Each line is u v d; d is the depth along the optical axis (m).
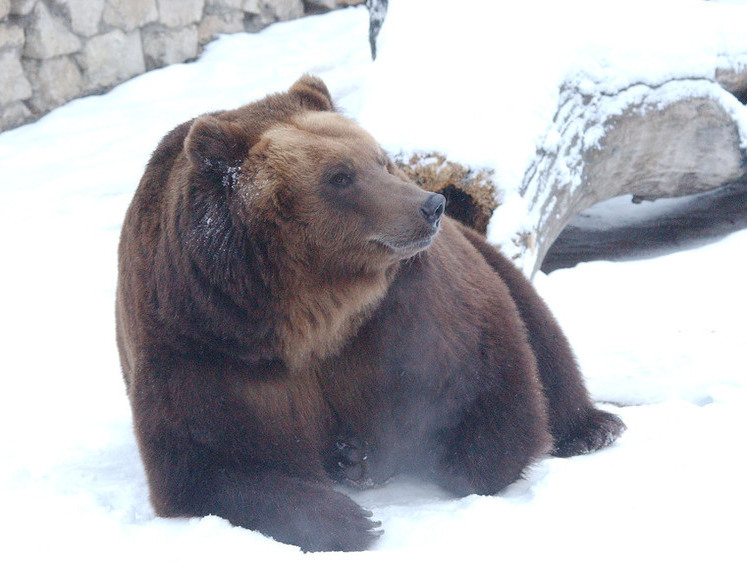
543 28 11.85
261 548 5.52
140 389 6.40
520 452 6.85
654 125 12.81
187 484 6.25
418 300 6.45
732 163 13.57
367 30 22.94
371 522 6.03
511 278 8.33
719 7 14.13
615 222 16.11
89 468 7.79
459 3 11.74
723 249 12.99
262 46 22.25
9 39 18.00
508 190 10.12
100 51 19.72
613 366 10.20
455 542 5.45
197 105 18.61
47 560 5.55
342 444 6.91
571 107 11.79
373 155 6.33
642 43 12.69
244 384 6.25
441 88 10.78
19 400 9.47
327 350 6.46
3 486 7.00
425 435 6.84
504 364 6.86
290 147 6.12
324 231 6.07
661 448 6.91
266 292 6.08
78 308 11.67
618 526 5.47
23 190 15.30
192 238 6.06
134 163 16.17
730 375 9.61
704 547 5.12
